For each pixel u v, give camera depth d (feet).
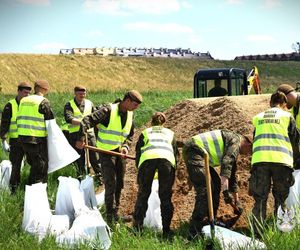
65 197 23.84
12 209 24.06
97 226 20.75
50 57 232.53
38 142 28.53
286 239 18.40
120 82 230.89
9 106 30.81
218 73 53.78
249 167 26.37
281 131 21.13
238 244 18.65
